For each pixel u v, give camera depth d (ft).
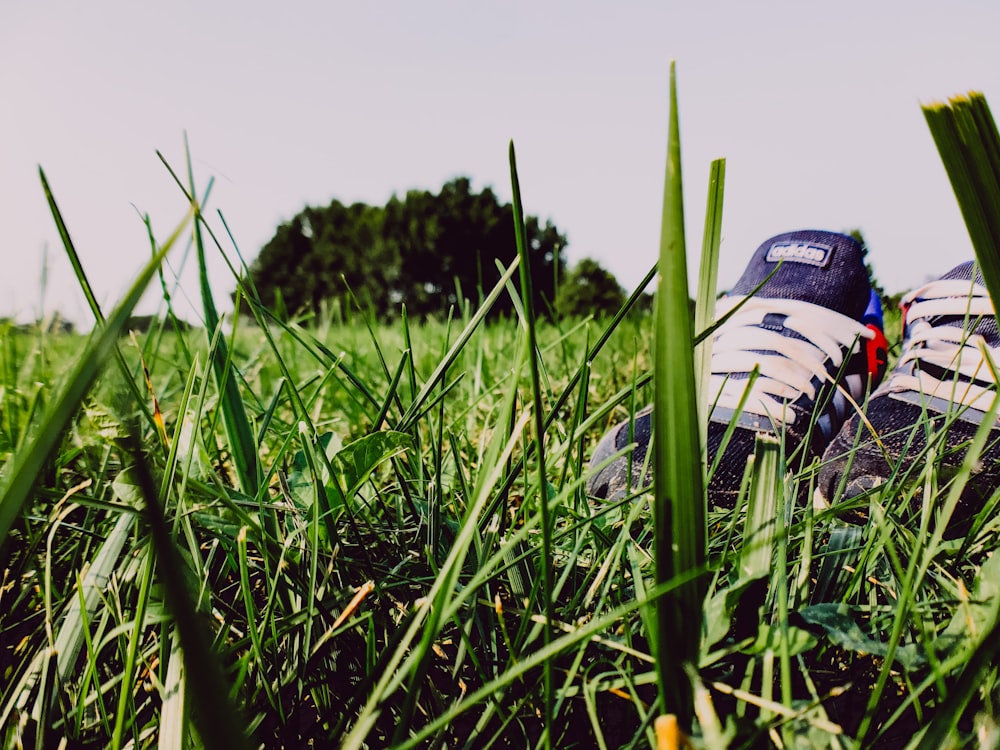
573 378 2.60
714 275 1.83
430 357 8.65
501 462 1.79
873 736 1.87
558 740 1.97
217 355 2.91
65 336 6.14
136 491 2.31
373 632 2.13
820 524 2.88
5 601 2.67
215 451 3.43
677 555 1.52
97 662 2.24
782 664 1.67
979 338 2.01
